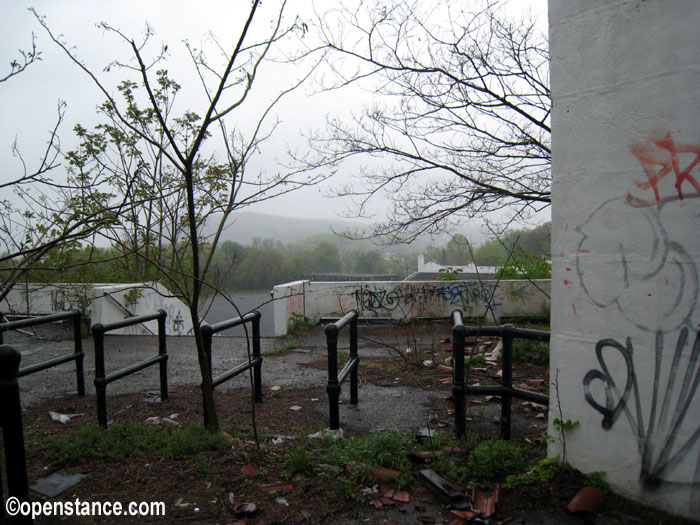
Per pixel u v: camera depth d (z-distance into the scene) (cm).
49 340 942
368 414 504
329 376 435
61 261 714
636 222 275
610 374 287
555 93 306
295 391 605
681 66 259
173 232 462
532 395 355
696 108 255
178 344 940
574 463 306
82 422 469
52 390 599
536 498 296
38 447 389
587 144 293
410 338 1012
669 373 265
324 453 379
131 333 1093
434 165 824
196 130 509
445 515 292
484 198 823
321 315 1211
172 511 296
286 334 1064
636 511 271
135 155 508
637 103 273
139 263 1185
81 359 573
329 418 478
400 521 287
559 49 303
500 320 1209
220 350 894
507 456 344
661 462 269
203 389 415
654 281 269
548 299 1211
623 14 277
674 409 264
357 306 1217
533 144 769
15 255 340
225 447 387
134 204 386
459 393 391
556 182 309
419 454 362
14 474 242
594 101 289
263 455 373
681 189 259
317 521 287
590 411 297
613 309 285
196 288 398
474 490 311
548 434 321
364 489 321
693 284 257
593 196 291
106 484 330
